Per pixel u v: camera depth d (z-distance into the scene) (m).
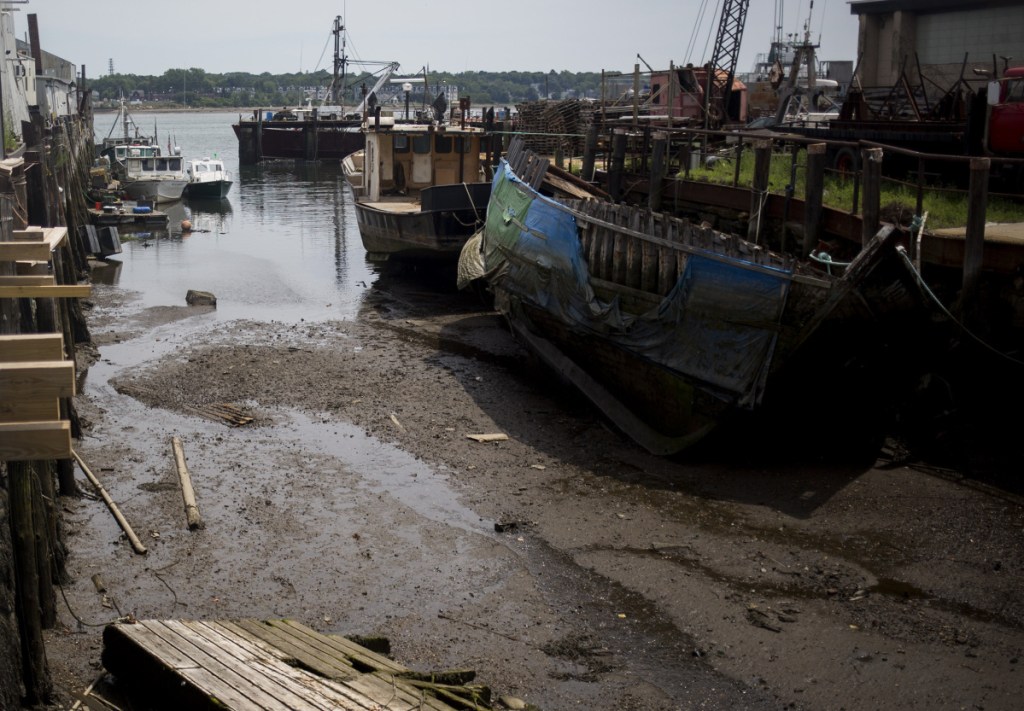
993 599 9.18
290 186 51.66
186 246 30.28
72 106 63.66
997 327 11.76
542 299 15.53
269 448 13.09
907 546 10.16
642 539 10.48
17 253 8.00
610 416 14.13
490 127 27.81
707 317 12.37
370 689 6.32
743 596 9.30
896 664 8.21
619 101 35.38
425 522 10.91
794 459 12.63
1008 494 11.12
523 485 11.95
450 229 22.31
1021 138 14.62
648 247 13.31
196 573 9.72
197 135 110.38
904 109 24.19
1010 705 7.70
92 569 9.72
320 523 10.87
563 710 7.64
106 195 38.06
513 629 8.82
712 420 12.41
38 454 6.09
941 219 13.92
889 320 11.41
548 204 15.78
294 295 22.98
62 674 7.76
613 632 8.77
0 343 6.16
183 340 18.61
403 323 20.22
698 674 8.16
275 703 6.04
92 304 21.55
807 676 8.09
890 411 12.54
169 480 11.92
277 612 9.05
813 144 14.17
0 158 18.20
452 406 14.84
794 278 11.36
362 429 13.84
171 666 6.54
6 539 7.53
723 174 19.92
